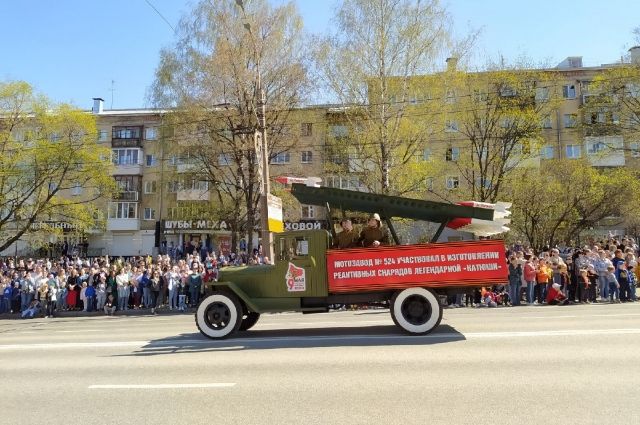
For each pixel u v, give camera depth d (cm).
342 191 1045
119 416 505
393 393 547
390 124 2605
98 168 3519
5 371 764
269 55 2902
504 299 1831
